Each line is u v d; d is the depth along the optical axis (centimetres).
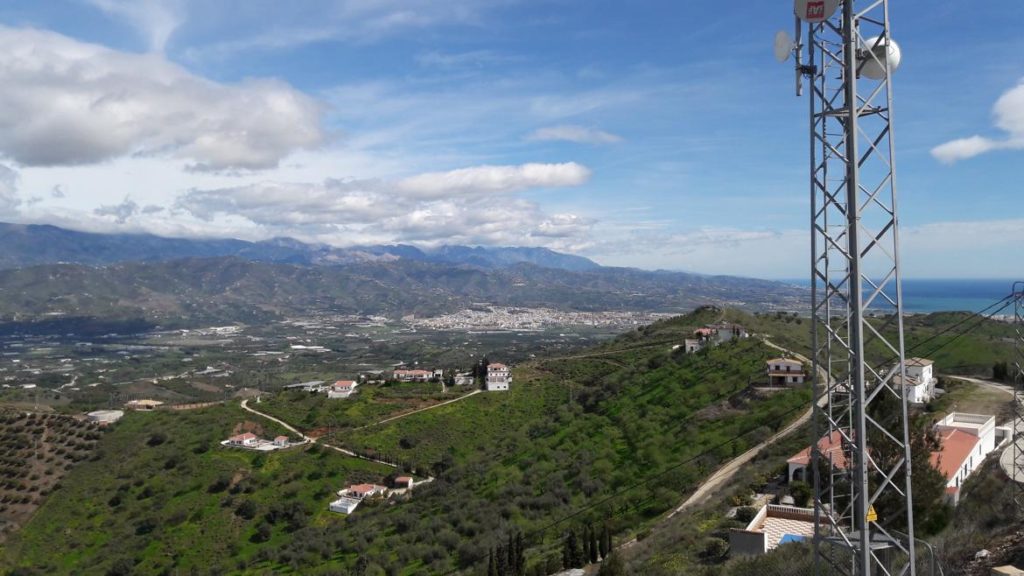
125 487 8888
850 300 1516
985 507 3000
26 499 8769
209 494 8562
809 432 5678
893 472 1536
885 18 1514
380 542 6756
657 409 8206
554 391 12075
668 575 3475
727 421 6988
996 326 10394
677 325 15475
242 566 6912
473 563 5703
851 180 1509
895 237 1509
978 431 4628
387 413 11888
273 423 11419
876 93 1516
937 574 2081
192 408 12369
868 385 1834
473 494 7631
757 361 8838
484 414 11306
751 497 4500
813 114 1602
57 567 7275
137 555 7325
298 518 7869
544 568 4631
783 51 1656
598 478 6738
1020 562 2078
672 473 5966
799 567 2628
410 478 8812
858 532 1549
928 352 8956
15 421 10981
